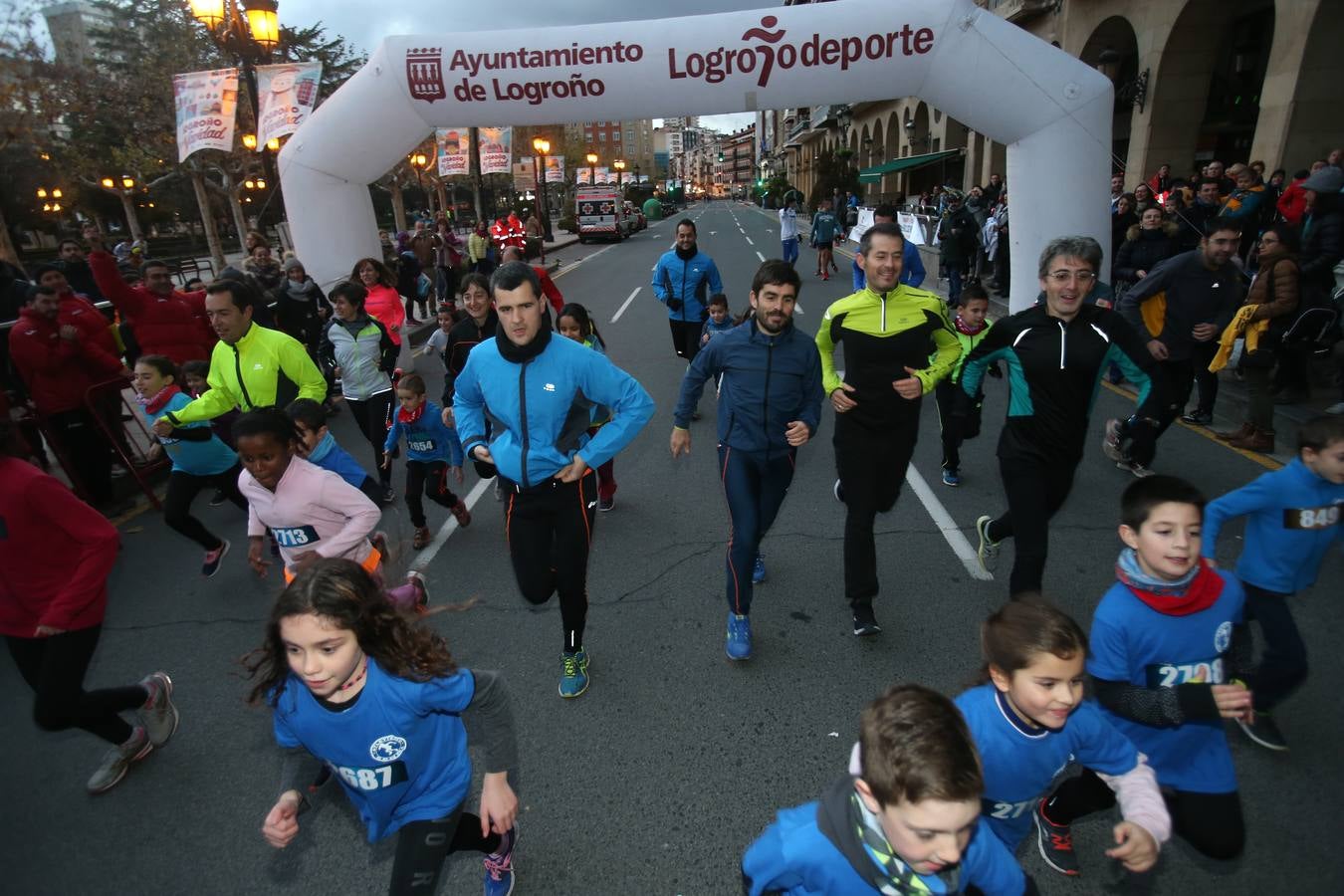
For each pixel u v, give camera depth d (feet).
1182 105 50.52
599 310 48.26
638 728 10.44
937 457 20.13
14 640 8.95
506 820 6.36
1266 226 31.17
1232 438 19.58
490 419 10.60
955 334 11.88
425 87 26.05
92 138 94.73
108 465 20.10
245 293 13.42
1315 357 22.79
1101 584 13.44
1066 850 7.87
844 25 23.95
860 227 73.41
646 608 13.48
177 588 15.31
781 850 4.77
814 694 11.00
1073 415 10.66
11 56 60.90
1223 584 6.73
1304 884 7.63
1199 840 6.62
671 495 18.61
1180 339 17.06
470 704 6.23
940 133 97.09
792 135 230.07
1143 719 6.34
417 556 16.10
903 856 4.29
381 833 6.72
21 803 9.77
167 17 82.43
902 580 14.02
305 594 5.50
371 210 30.32
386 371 18.97
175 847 8.92
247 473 10.18
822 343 12.11
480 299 15.93
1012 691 5.41
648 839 8.61
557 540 10.34
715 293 24.62
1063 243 10.19
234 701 11.64
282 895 8.23
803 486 18.76
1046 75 23.67
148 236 136.36
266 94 32.12
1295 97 37.45
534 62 25.36
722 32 24.56
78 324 19.17
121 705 9.76
